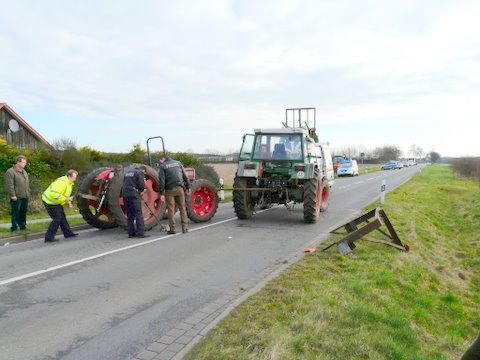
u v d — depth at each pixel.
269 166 11.66
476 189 24.27
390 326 4.67
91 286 5.89
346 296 5.24
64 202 9.10
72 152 18.47
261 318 4.56
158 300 5.36
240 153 11.80
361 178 36.41
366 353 3.95
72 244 8.58
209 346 3.97
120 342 4.20
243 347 3.91
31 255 7.64
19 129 25.83
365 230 7.52
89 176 10.10
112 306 5.15
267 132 11.71
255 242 8.77
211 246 8.38
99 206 9.68
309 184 11.00
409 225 10.83
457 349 4.90
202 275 6.43
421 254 8.51
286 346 3.90
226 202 16.59
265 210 13.69
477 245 11.35
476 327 5.93
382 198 14.88
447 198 21.11
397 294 5.98
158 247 8.27
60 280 6.15
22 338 4.28
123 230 10.19
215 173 23.28
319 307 4.77
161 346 4.11
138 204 9.20
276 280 5.96
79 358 3.89
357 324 4.52
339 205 15.55
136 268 6.79
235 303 5.12
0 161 15.34
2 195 13.62
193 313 4.93
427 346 4.62
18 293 5.60
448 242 11.51
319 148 14.00
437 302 6.36
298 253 7.76
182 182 9.69
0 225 10.91
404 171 54.16
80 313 4.93
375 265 6.80
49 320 4.72
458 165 40.78
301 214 12.84
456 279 8.32
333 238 8.82
